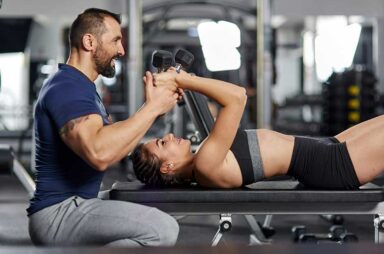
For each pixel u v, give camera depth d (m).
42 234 2.25
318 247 0.87
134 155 2.83
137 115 2.20
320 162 2.73
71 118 2.13
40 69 12.45
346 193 2.59
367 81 8.66
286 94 16.31
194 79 2.44
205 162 2.61
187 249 0.87
